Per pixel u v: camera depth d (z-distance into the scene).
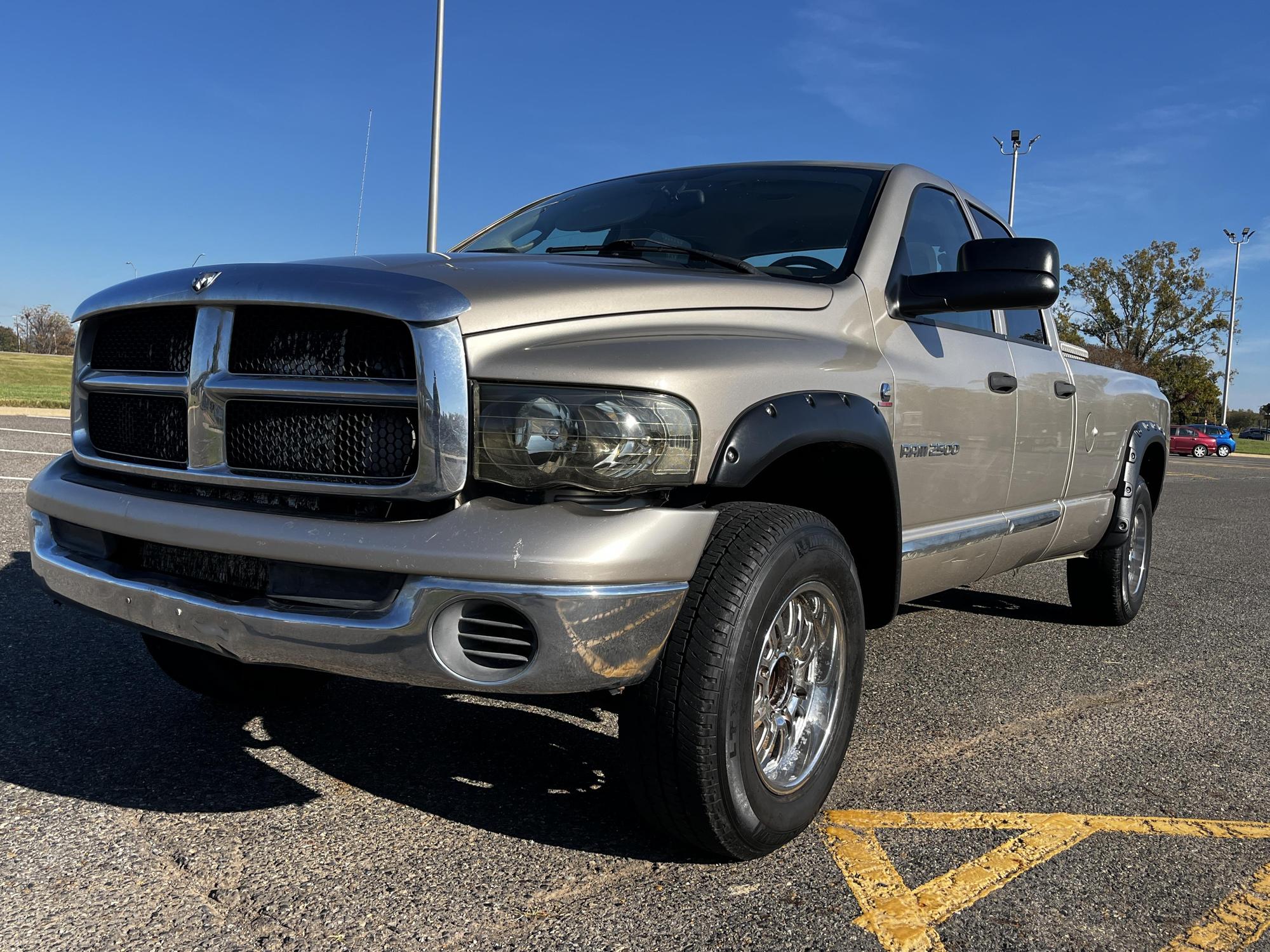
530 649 2.03
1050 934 2.12
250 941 1.99
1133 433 5.13
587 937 2.05
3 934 1.99
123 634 4.22
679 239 3.35
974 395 3.46
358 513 2.14
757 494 2.77
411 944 2.00
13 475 8.95
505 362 2.09
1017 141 30.64
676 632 2.19
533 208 4.07
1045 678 4.20
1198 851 2.56
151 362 2.52
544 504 2.07
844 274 3.06
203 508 2.27
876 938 2.09
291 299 2.19
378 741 3.13
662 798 2.26
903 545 3.16
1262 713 3.78
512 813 2.63
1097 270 64.44
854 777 3.01
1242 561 8.18
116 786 2.73
